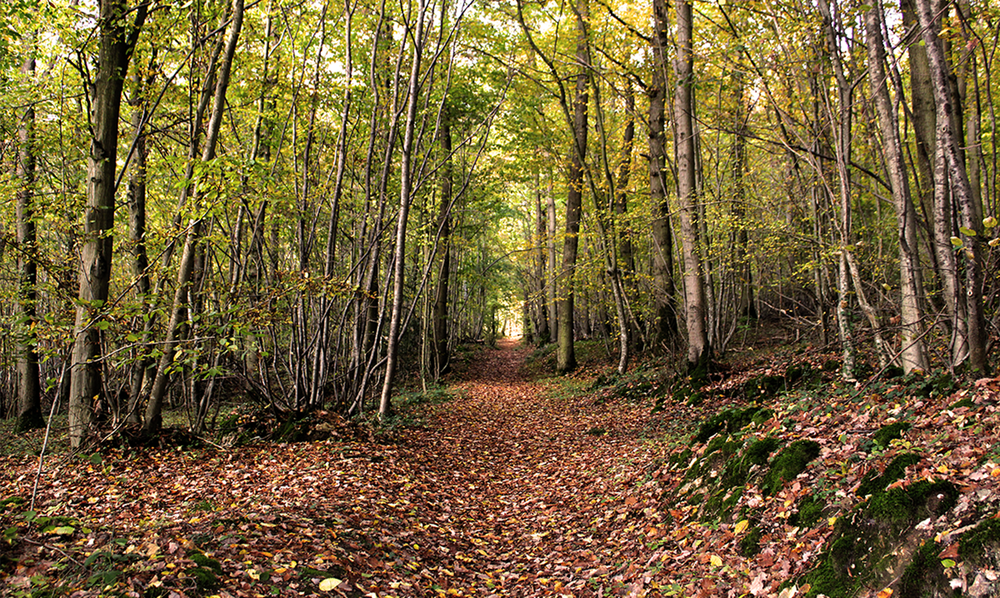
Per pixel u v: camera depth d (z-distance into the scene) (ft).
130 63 28.48
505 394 56.80
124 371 28.04
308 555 13.34
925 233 20.29
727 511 14.87
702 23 39.83
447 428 38.01
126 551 11.44
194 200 21.53
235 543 12.94
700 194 39.52
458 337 101.96
